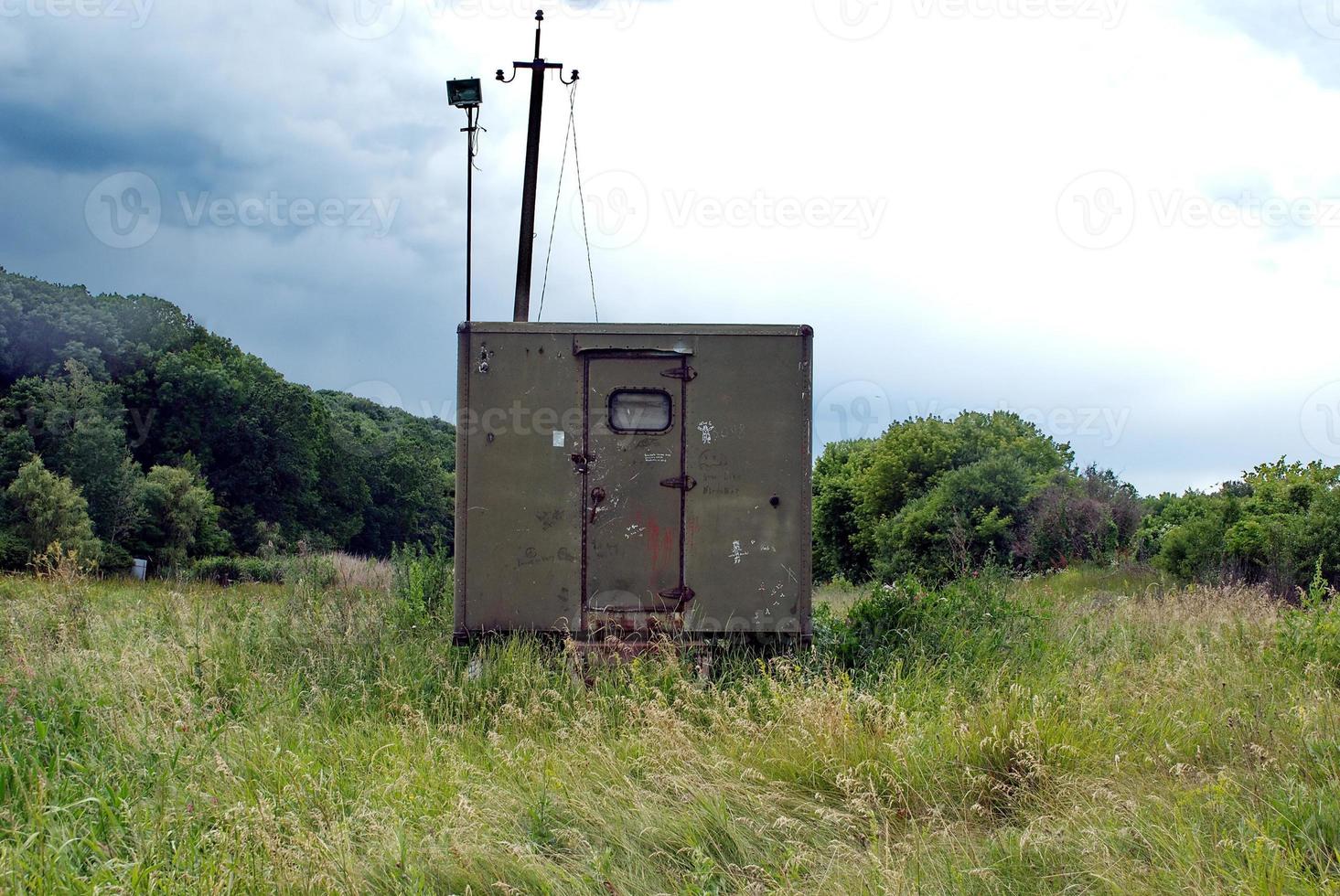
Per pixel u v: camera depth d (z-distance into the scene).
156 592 14.55
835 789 5.04
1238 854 3.95
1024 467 27.14
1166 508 25.25
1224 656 8.00
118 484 47.53
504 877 4.02
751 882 3.96
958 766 5.20
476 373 7.70
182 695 6.23
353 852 4.19
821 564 35.25
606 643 7.54
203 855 4.06
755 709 6.57
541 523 7.68
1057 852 4.14
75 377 51.09
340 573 12.64
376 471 74.31
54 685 6.32
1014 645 8.41
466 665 7.52
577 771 5.26
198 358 61.69
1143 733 5.79
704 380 7.77
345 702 6.90
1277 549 17.48
